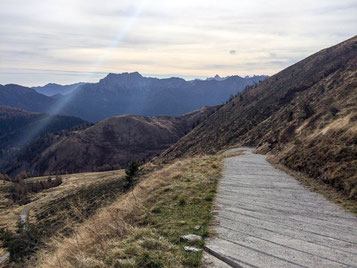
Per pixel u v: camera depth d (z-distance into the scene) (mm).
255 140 49688
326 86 54812
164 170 18203
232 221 7516
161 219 7762
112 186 44688
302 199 10008
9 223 53469
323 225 7270
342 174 11133
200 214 8172
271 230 6879
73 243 6660
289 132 32781
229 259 5180
